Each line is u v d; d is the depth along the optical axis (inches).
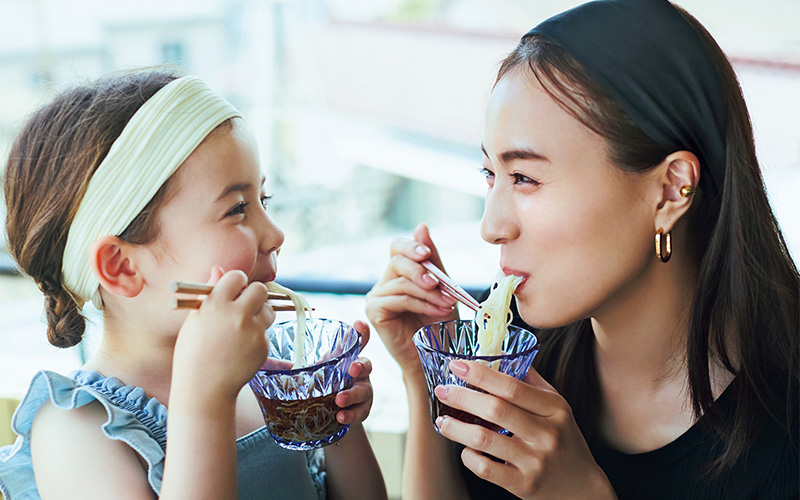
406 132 299.0
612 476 51.0
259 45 330.6
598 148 40.9
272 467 48.5
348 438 52.2
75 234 42.6
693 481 48.3
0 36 287.0
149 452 41.1
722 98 44.9
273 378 39.7
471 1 338.6
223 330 37.1
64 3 300.7
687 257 48.5
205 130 42.6
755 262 46.9
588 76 40.8
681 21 44.2
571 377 54.0
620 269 43.2
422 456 53.9
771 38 207.6
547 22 43.9
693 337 47.8
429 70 316.8
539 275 43.2
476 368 39.9
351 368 43.3
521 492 42.5
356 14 351.3
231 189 43.4
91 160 41.8
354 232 333.1
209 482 37.1
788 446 47.1
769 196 61.1
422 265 50.8
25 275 46.5
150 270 42.9
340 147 326.3
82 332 47.9
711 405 47.6
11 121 47.6
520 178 43.1
